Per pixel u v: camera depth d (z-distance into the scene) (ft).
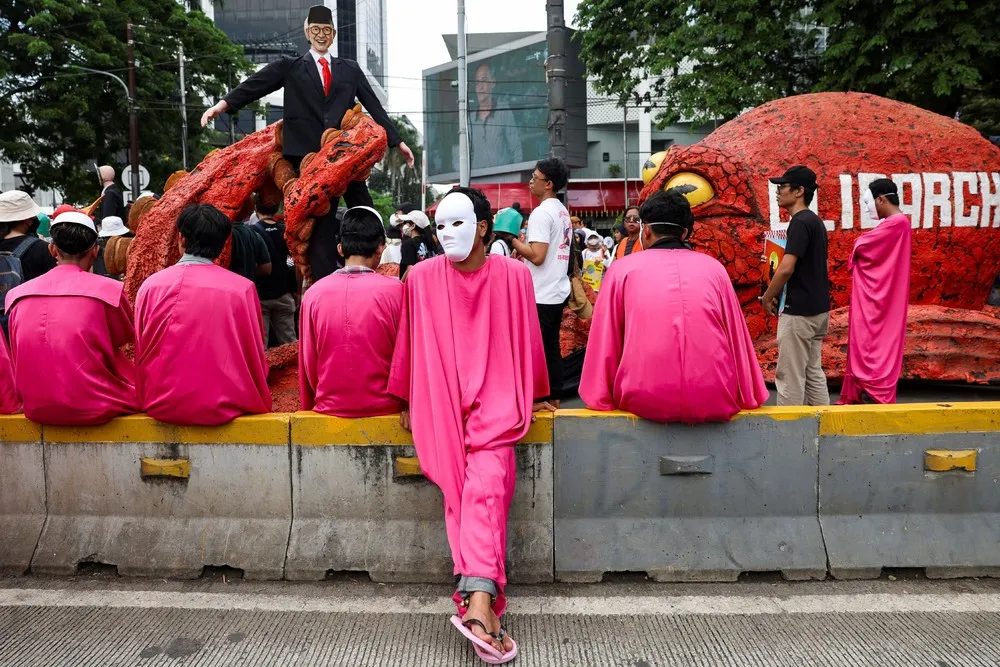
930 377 18.07
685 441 12.28
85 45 74.08
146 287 12.31
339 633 10.71
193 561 12.50
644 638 10.50
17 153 72.64
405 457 12.41
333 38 18.26
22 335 12.27
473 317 11.70
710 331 11.62
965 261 19.54
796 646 10.21
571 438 12.28
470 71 168.25
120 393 12.88
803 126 19.93
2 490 13.09
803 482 12.34
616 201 105.09
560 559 12.19
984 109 49.01
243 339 12.56
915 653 9.97
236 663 9.96
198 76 90.02
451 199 11.32
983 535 12.26
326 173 17.11
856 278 16.07
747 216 19.52
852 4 41.47
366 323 12.04
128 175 72.74
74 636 10.64
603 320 12.35
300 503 12.63
